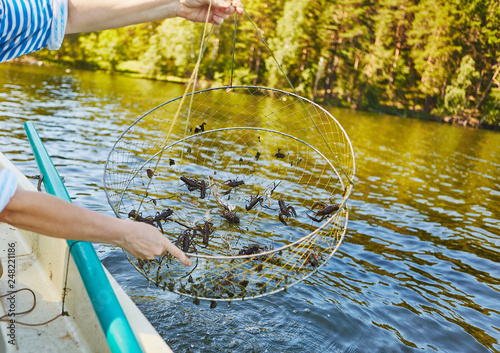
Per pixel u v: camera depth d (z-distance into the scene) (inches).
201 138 407.5
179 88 1293.1
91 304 73.1
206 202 161.6
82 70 1598.2
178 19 1673.2
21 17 62.3
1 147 307.6
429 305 163.6
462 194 376.8
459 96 1611.7
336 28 1696.6
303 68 1707.7
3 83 786.2
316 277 172.2
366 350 131.5
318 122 523.8
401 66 1752.0
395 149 625.9
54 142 355.9
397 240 230.2
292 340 131.2
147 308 136.9
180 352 120.9
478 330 150.4
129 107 671.8
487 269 205.9
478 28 1705.2
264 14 1710.1
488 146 864.3
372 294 165.8
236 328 133.5
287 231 179.6
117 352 57.2
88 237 58.0
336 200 257.3
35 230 55.1
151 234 63.4
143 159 309.6
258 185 243.3
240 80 1647.4
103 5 76.3
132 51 1812.3
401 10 1774.1
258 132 464.1
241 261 125.9
